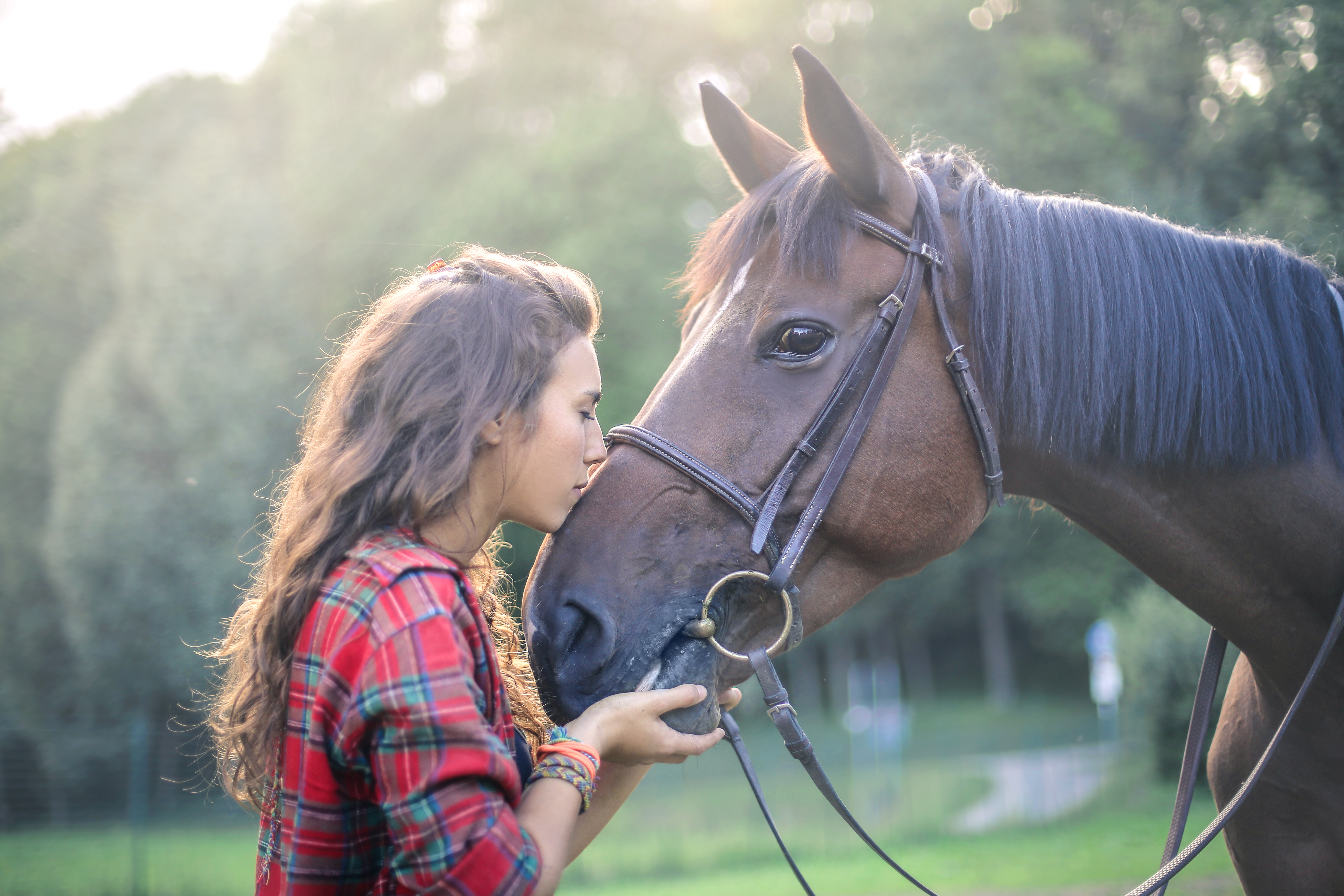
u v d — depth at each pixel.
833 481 1.43
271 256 16.34
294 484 1.22
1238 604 1.58
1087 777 11.29
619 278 14.78
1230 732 1.85
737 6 16.81
